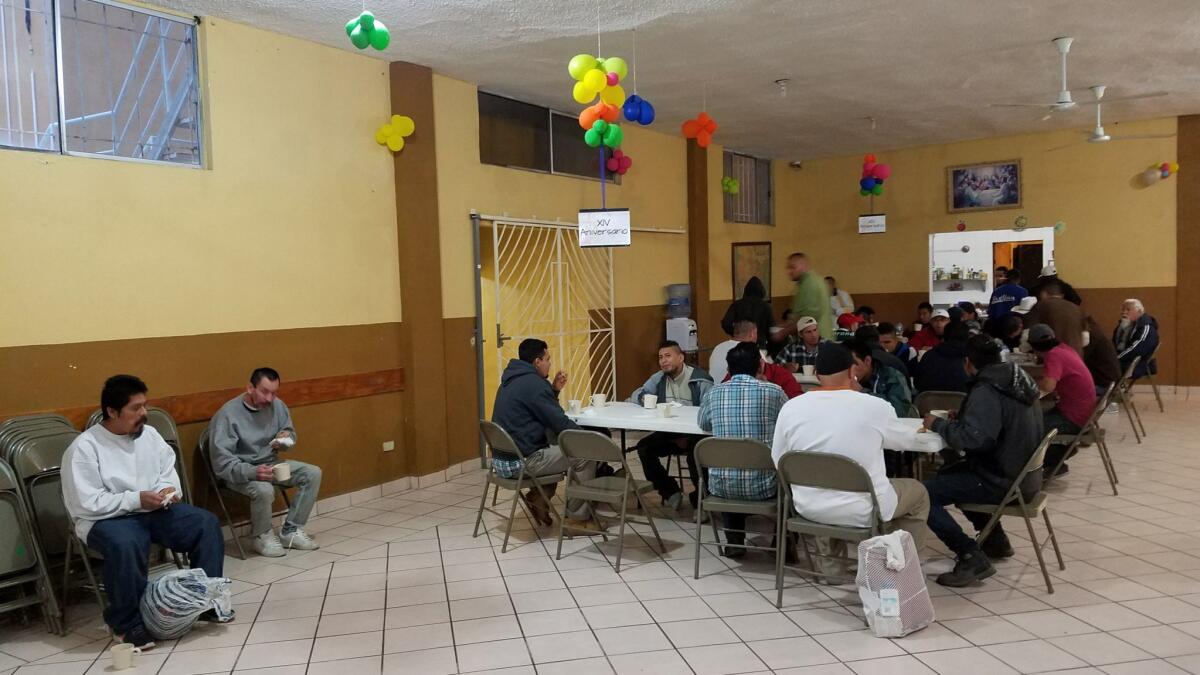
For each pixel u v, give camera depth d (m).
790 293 11.70
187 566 4.25
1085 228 9.76
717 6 5.05
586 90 4.73
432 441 6.20
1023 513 3.63
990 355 3.79
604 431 5.26
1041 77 7.08
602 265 8.25
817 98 7.62
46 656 3.38
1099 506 5.01
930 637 3.24
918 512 3.64
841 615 3.50
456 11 4.93
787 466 3.45
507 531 4.51
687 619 3.51
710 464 3.79
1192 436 7.08
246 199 5.05
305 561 4.47
